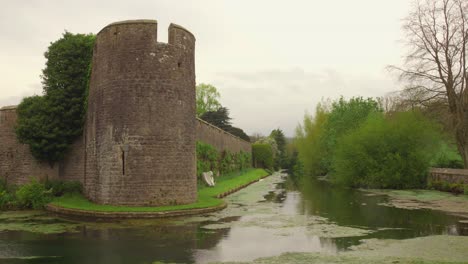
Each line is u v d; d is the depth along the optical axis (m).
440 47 32.91
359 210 21.12
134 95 19.92
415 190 34.19
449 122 32.22
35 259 10.66
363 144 37.41
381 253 11.30
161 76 20.28
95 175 21.00
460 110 31.73
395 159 35.59
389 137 36.25
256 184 45.00
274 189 37.03
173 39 20.91
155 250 11.69
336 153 43.34
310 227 15.78
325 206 23.06
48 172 25.34
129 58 20.14
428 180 35.41
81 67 24.64
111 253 11.34
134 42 20.23
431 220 17.59
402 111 37.12
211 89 85.75
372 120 39.47
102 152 20.44
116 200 19.64
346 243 12.71
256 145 87.88
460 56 31.91
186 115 21.09
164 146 20.06
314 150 61.25
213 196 25.89
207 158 36.41
